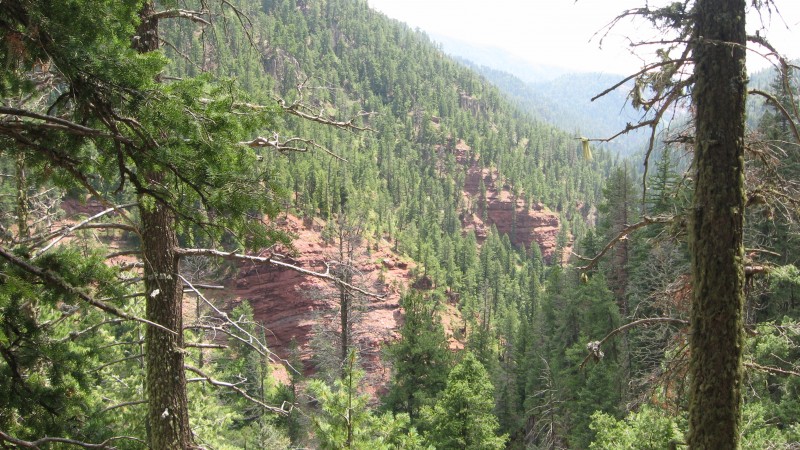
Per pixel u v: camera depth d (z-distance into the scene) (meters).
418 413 27.22
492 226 143.25
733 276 6.48
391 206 119.81
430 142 170.50
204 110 5.61
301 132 96.69
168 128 5.11
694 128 7.07
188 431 8.31
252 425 28.00
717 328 6.50
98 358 9.54
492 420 21.27
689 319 7.17
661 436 12.49
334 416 11.34
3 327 5.93
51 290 5.06
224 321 9.09
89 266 5.43
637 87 6.82
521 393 34.50
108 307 5.23
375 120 162.75
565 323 29.94
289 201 5.96
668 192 8.10
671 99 6.79
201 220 5.55
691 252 6.84
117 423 10.36
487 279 92.56
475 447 20.67
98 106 4.93
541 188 164.75
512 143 197.62
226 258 7.81
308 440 24.66
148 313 8.02
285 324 66.25
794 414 12.71
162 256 7.87
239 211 5.33
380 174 138.75
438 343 29.33
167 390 8.05
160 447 8.09
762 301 17.86
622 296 30.95
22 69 4.85
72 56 4.54
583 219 166.25
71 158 5.10
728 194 6.48
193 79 5.60
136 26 7.45
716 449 6.47
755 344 12.19
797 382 12.64
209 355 21.66
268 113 6.66
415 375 28.67
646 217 7.64
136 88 4.91
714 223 6.51
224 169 5.50
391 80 197.88
